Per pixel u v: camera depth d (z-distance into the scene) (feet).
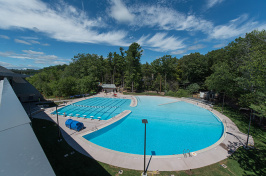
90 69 157.07
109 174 31.65
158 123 66.74
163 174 32.09
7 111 11.61
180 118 73.15
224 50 120.47
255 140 47.55
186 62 158.40
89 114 78.64
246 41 74.64
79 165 34.30
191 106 98.43
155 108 92.73
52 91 124.26
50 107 87.15
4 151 6.17
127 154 39.22
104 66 190.70
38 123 60.23
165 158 37.78
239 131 54.54
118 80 186.29
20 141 7.25
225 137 49.60
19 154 6.09
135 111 85.15
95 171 32.42
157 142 49.93
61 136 48.52
